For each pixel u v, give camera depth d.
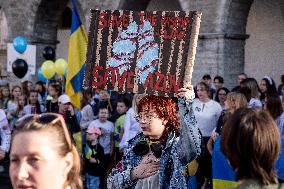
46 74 12.91
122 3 18.39
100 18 4.28
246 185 2.53
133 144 4.07
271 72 19.55
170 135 3.92
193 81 17.12
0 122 8.23
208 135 8.84
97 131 8.45
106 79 4.23
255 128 2.54
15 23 21.72
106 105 10.55
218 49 16.41
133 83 4.14
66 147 2.23
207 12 16.73
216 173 4.61
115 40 4.23
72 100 8.97
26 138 2.15
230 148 2.58
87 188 8.48
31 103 10.93
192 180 5.67
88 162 8.43
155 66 4.08
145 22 4.14
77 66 9.02
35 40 21.20
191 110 3.81
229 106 6.86
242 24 16.67
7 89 12.15
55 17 21.61
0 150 8.18
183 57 3.98
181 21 4.02
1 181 10.23
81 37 9.13
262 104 9.39
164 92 4.02
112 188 4.00
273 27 19.34
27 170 2.14
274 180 2.54
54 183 2.19
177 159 3.79
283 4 18.83
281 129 6.62
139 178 3.89
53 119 2.24
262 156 2.52
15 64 13.95
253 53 20.02
